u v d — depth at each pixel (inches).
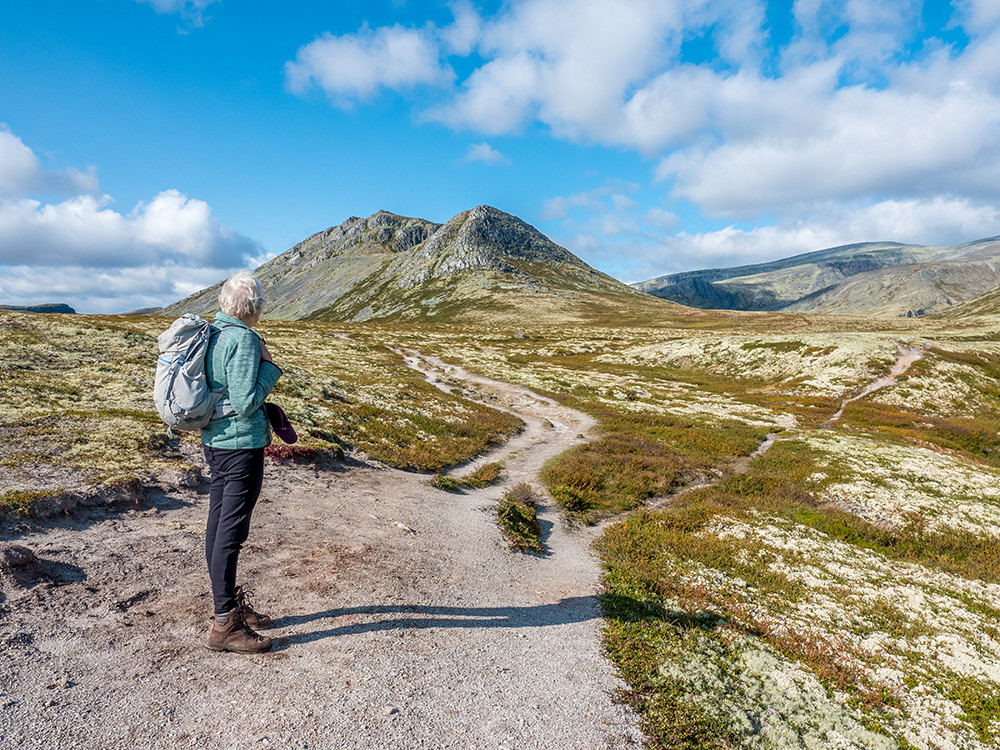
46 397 679.1
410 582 316.5
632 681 255.0
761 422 1803.6
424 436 1088.8
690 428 1537.9
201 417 179.5
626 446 1186.0
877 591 518.6
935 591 541.6
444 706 195.8
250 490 191.5
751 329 5290.4
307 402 1078.4
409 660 221.9
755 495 891.4
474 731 185.6
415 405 1460.4
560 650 273.7
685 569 513.7
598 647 289.3
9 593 207.6
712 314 6953.7
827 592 502.9
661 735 212.8
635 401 2158.0
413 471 790.5
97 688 163.3
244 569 281.1
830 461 1096.8
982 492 938.7
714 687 267.9
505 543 495.2
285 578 279.7
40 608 203.3
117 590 233.1
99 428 543.5
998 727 302.2
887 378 2496.3
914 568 615.8
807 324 5428.2
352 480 613.6
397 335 4830.2
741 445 1277.1
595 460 1039.0
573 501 761.6
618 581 436.8
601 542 586.6
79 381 829.2
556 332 5521.7
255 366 181.2
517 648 263.4
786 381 2696.9
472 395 2031.3
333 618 244.5
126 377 922.7
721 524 700.0
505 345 4522.6
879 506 828.6
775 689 286.7
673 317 6697.8
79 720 147.3
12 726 138.4
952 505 855.1
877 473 1007.0
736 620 386.6
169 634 204.4
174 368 175.2
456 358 3469.5
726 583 488.7
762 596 470.9
